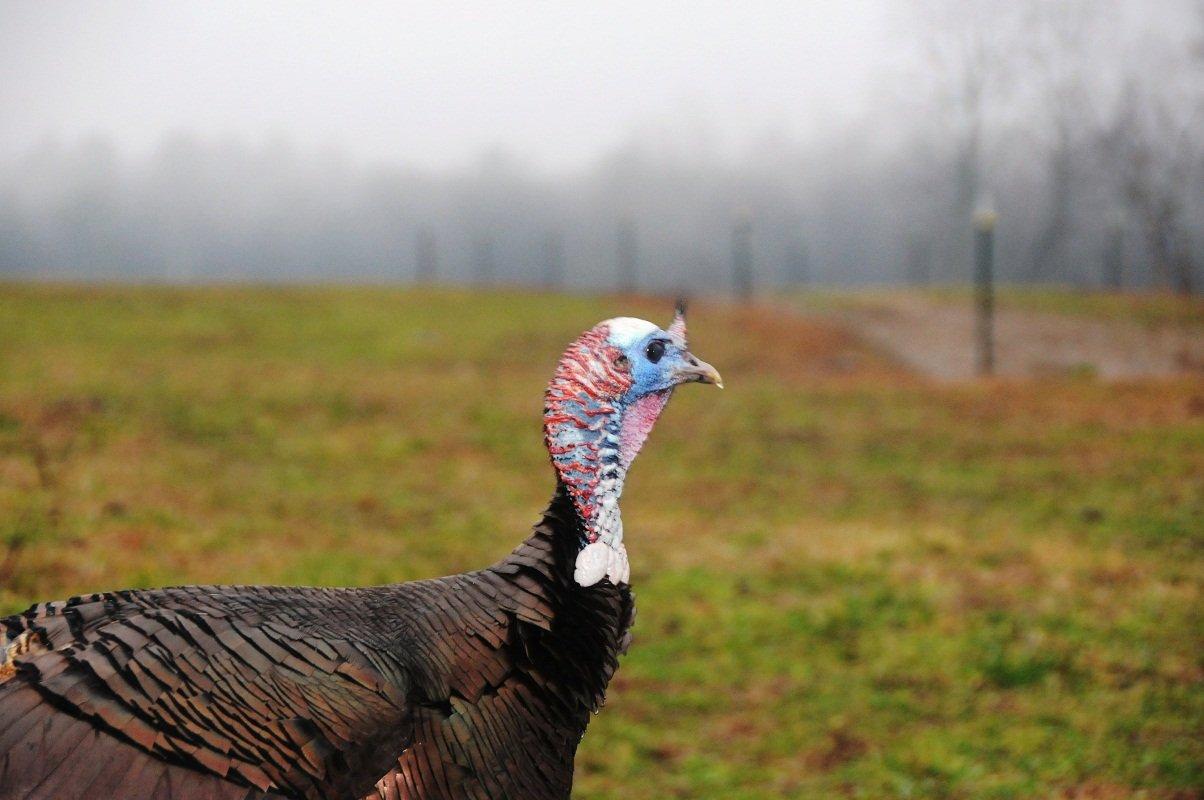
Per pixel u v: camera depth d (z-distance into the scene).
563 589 4.59
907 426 22.34
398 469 16.53
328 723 3.90
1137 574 12.88
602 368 4.70
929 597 11.98
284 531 12.27
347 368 25.77
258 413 18.95
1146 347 37.69
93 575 9.45
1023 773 8.41
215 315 31.58
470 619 4.41
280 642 3.98
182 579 9.80
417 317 34.56
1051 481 17.66
